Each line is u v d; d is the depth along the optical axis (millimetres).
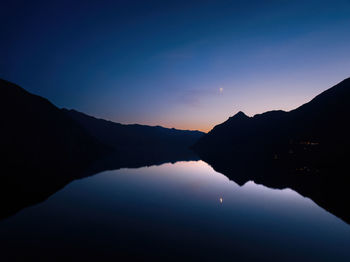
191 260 10289
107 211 18156
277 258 10984
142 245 11828
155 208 19688
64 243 11750
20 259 9844
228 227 15359
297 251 11867
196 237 13344
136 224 15281
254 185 33156
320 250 12062
